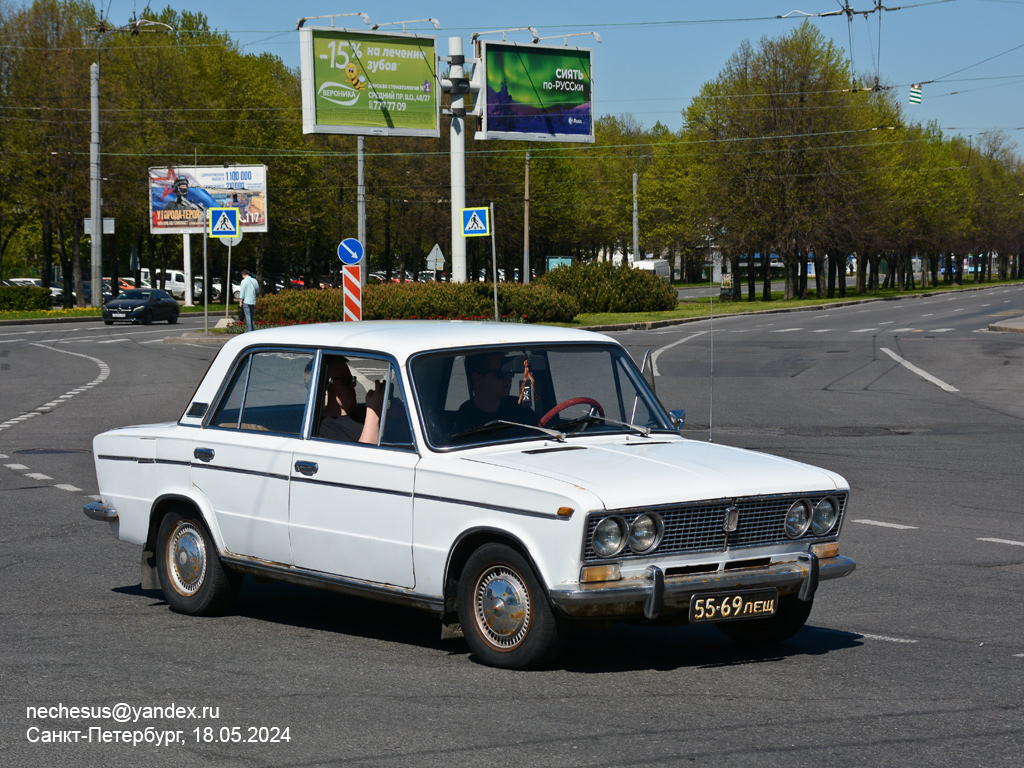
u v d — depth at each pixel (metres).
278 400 8.57
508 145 107.75
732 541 7.25
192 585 9.06
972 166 145.75
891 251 116.62
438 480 7.41
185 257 85.62
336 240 97.75
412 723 6.32
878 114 92.75
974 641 8.21
